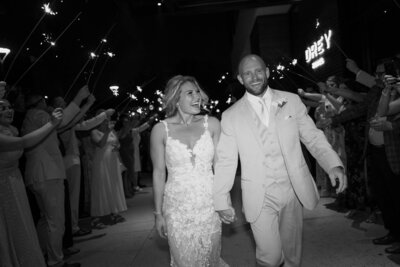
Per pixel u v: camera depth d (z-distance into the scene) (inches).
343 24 374.6
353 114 187.2
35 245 128.5
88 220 293.0
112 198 264.2
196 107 118.5
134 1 444.1
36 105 182.7
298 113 116.9
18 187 126.9
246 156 115.6
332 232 197.8
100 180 259.3
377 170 170.4
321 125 210.5
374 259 154.8
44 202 172.7
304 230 206.7
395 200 162.6
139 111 400.2
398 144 153.9
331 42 417.4
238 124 117.2
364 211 233.5
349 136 226.4
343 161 251.4
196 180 114.5
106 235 241.8
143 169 631.2
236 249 184.7
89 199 306.7
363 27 349.7
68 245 206.8
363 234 189.5
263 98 119.1
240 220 239.0
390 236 171.6
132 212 307.3
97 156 262.1
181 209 113.2
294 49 653.9
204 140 117.0
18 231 123.7
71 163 233.6
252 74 116.5
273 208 114.4
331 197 285.9
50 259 177.8
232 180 114.3
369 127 172.4
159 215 118.0
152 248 203.3
